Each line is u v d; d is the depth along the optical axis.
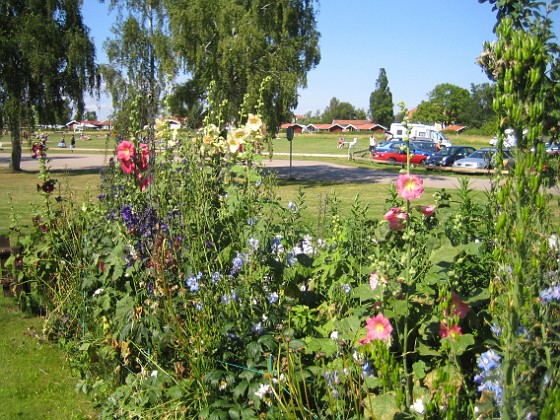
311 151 54.75
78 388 4.43
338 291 3.92
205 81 22.70
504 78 2.08
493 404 2.33
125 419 3.70
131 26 23.22
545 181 2.71
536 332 2.43
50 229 5.87
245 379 3.24
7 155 47.28
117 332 4.19
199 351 3.48
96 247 5.00
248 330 3.57
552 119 3.53
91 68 30.41
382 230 3.26
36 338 5.52
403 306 3.05
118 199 5.13
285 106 23.64
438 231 3.67
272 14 24.64
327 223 5.77
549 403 1.93
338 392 2.93
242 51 23.11
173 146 5.30
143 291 4.17
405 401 2.75
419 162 35.06
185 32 23.25
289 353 3.03
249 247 4.20
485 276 3.72
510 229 2.09
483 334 3.18
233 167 5.29
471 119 106.88
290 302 3.96
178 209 4.58
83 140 68.06
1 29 28.58
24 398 4.42
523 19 3.77
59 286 5.48
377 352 2.62
